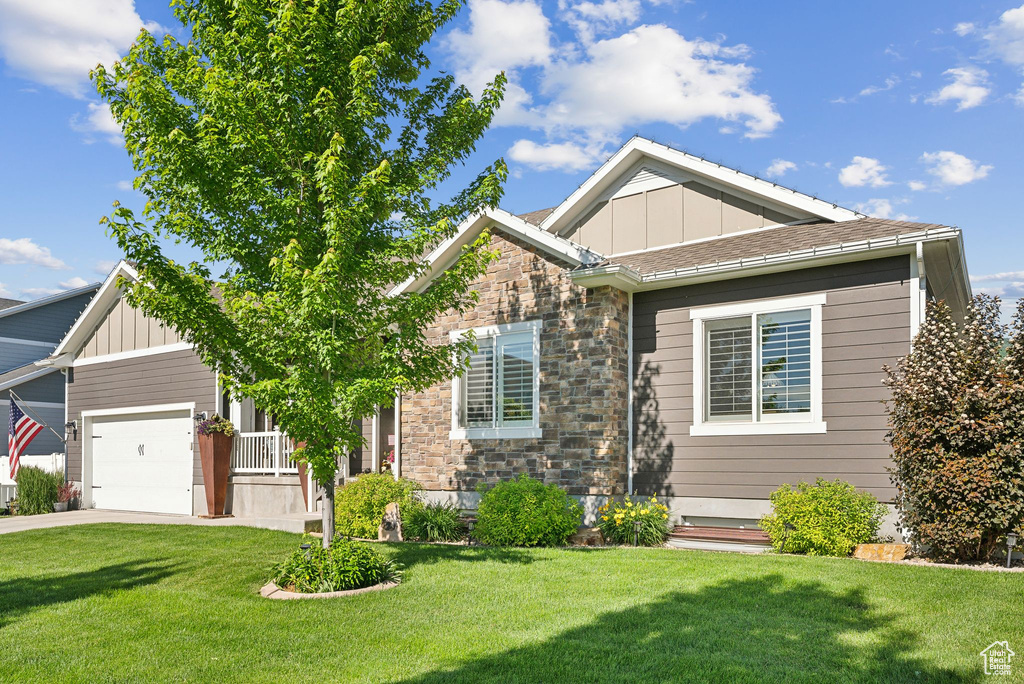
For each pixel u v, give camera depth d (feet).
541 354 42.34
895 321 33.78
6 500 71.82
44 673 19.02
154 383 64.95
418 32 32.12
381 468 53.88
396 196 30.83
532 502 37.09
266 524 45.24
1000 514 27.61
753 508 36.88
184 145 26.99
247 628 22.54
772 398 37.11
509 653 19.26
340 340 27.91
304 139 29.43
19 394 85.30
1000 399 28.37
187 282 27.96
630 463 41.16
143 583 30.04
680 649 19.30
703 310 39.52
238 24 28.25
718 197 45.75
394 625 22.26
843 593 24.22
